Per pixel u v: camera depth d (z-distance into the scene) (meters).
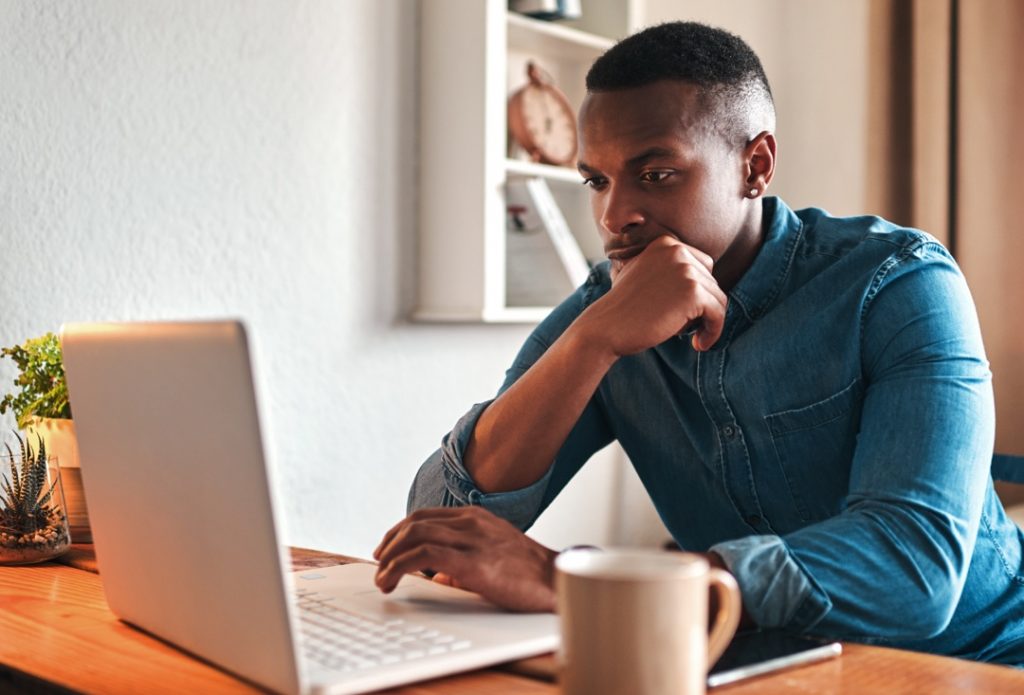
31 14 1.63
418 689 0.74
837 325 1.16
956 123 2.75
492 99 2.17
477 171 2.18
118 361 0.81
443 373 2.34
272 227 2.00
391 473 2.24
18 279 1.63
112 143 1.75
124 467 0.84
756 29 3.11
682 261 1.10
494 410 1.19
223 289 1.92
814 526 0.94
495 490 1.17
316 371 2.09
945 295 1.12
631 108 1.12
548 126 2.47
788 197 3.18
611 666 0.62
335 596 0.94
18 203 1.63
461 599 0.93
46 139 1.66
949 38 2.72
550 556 0.92
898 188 2.85
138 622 0.90
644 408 1.33
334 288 2.12
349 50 2.12
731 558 0.87
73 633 0.91
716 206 1.15
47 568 1.22
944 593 0.92
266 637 0.70
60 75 1.67
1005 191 2.67
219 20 1.90
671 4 2.85
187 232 1.86
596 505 2.70
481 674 0.78
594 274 1.40
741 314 1.23
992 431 1.07
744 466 1.24
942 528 0.94
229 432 0.69
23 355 1.43
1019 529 1.29
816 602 0.87
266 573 0.69
